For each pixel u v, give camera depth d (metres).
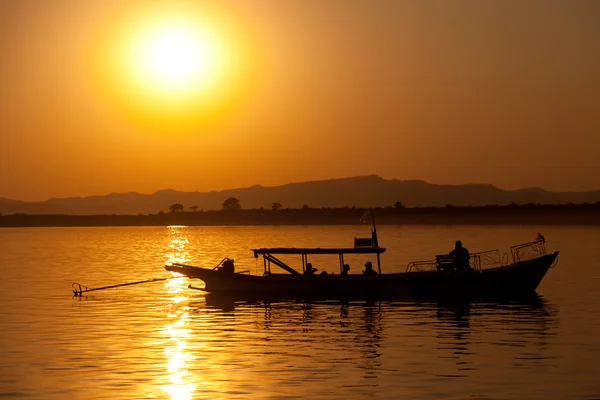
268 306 71.38
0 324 59.78
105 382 39.62
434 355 46.03
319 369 42.41
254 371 42.00
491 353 46.44
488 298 75.75
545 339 51.25
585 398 36.22
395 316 63.56
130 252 184.38
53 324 59.78
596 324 57.75
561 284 88.69
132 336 53.88
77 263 139.25
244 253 177.00
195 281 98.75
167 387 38.59
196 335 54.28
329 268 118.56
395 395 36.84
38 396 37.03
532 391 37.44
